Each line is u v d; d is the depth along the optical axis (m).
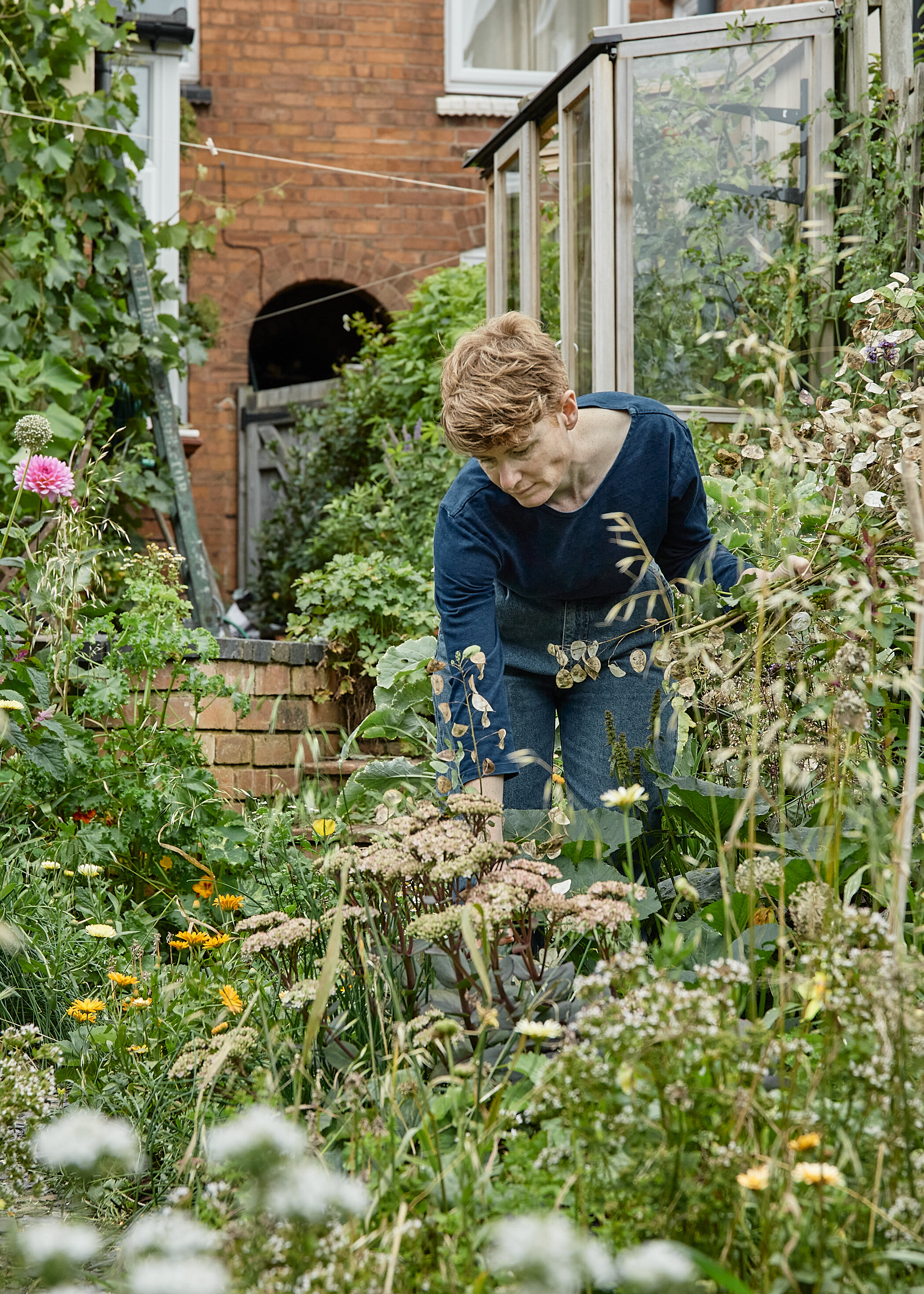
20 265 5.15
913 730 1.54
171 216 6.24
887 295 2.46
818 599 2.06
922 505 1.97
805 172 4.45
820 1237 1.14
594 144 4.54
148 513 6.68
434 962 1.80
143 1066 1.90
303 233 8.36
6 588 4.14
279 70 8.31
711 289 4.46
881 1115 1.28
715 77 4.47
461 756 2.12
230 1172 1.36
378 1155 1.37
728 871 1.83
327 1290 1.13
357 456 7.21
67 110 5.23
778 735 2.07
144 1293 1.04
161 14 7.41
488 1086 1.59
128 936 2.67
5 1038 1.80
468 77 8.47
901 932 1.44
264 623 7.30
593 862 2.09
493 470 2.04
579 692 2.44
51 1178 1.69
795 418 4.16
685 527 2.32
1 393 4.91
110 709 3.26
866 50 4.28
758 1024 1.34
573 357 4.80
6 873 2.57
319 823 2.44
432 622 4.56
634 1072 1.25
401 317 8.14
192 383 8.27
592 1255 1.06
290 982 1.82
